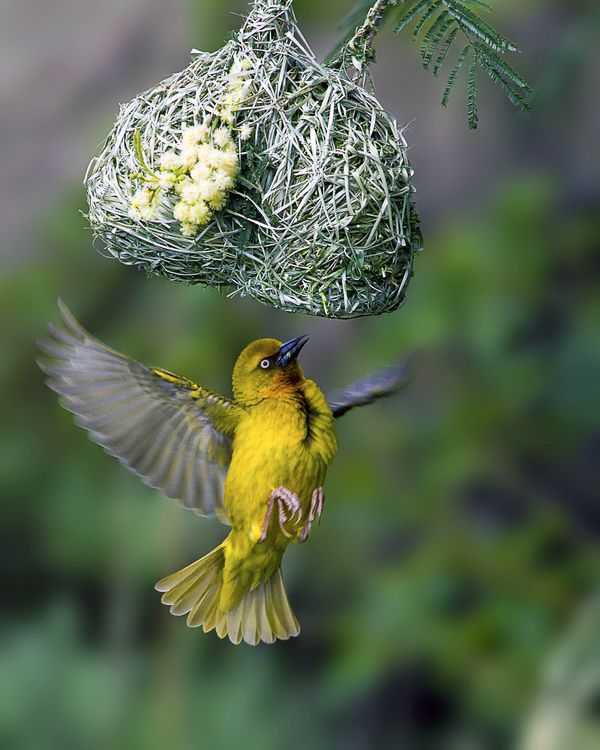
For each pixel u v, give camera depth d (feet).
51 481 43.47
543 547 39.78
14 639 42.78
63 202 43.24
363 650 38.88
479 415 40.86
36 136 44.60
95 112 44.68
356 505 40.65
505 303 40.86
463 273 40.63
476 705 37.55
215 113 25.62
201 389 26.58
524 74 40.24
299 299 25.85
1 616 43.45
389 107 43.75
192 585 28.12
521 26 40.52
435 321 40.27
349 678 38.60
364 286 25.99
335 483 40.65
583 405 41.57
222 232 25.66
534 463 42.86
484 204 43.68
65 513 43.11
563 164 44.06
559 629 37.86
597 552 39.88
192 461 26.71
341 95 25.93
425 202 44.14
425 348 40.42
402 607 38.99
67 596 43.68
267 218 25.55
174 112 25.96
